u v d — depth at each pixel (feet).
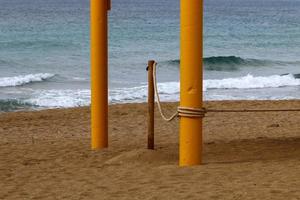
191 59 31.24
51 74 114.42
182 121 32.76
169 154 38.17
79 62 139.44
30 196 29.25
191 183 29.76
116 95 90.74
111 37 208.44
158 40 201.16
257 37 231.50
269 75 124.57
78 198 28.32
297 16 418.51
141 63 140.56
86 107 74.49
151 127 38.60
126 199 27.63
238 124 58.08
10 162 38.83
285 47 198.59
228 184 29.17
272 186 28.40
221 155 37.68
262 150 39.32
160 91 95.09
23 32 214.28
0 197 29.27
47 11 385.70
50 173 34.55
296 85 108.78
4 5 488.85
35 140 50.21
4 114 69.82
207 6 615.16
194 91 31.78
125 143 45.47
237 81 108.27
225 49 189.37
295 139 44.65
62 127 59.62
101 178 32.32
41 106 80.59
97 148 41.57
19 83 103.55
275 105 75.20
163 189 29.01
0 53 153.07
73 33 213.05
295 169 32.12
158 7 508.12
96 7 37.91
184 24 30.99
